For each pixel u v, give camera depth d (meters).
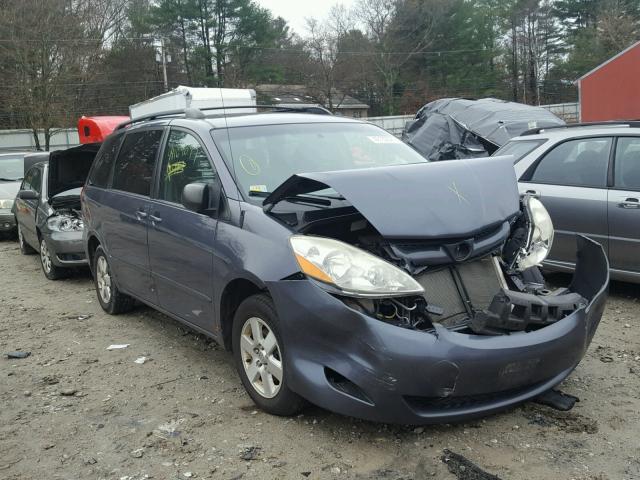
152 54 50.94
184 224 4.29
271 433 3.50
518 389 3.37
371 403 3.07
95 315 6.27
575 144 6.33
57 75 34.62
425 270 3.31
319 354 3.21
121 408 3.97
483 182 3.61
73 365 4.83
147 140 5.29
